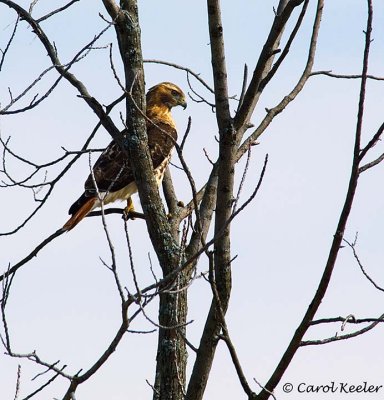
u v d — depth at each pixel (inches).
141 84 421.1
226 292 374.0
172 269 415.8
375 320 338.6
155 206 420.5
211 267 333.7
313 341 338.6
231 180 375.2
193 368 378.3
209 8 386.6
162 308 420.5
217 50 386.6
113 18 420.5
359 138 317.4
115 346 304.8
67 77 426.3
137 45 422.9
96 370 310.0
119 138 421.7
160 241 418.6
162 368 421.1
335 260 327.3
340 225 323.6
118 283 296.7
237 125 379.2
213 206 441.1
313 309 333.7
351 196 320.2
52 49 428.8
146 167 420.5
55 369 311.7
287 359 339.0
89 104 421.7
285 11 376.2
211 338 374.0
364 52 314.3
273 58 439.2
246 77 410.3
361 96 315.0
